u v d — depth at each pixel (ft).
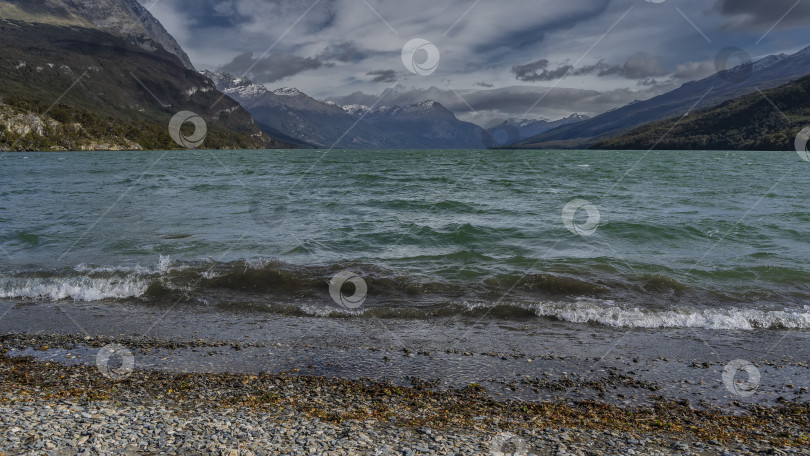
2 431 20.92
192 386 27.14
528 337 34.78
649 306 40.14
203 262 52.03
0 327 36.35
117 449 19.71
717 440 21.80
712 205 93.71
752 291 43.42
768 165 256.11
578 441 21.56
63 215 82.69
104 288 44.62
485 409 24.76
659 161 312.09
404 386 27.40
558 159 357.20
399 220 77.30
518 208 89.66
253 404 24.99
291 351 32.30
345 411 24.31
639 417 24.03
